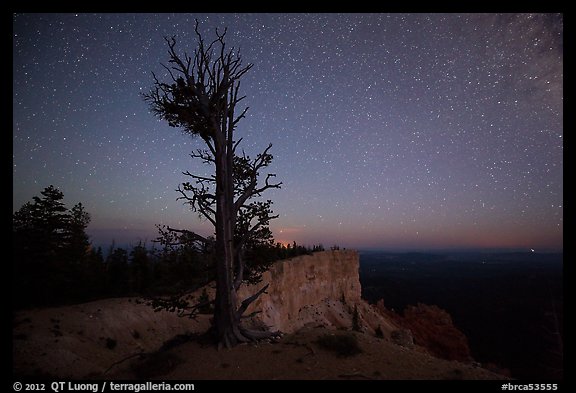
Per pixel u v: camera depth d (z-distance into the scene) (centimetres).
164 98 1422
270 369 1040
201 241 1437
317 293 6606
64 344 1991
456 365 1058
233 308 1353
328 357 1102
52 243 2977
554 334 1944
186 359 1162
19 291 2627
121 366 1265
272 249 1666
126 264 3841
